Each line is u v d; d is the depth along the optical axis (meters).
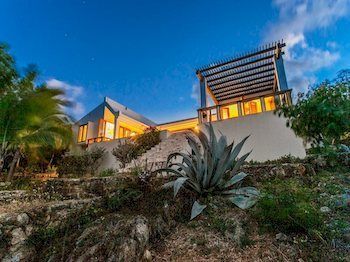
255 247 2.86
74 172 10.24
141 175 4.77
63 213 4.35
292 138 7.44
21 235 3.79
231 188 4.53
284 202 3.18
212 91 13.13
